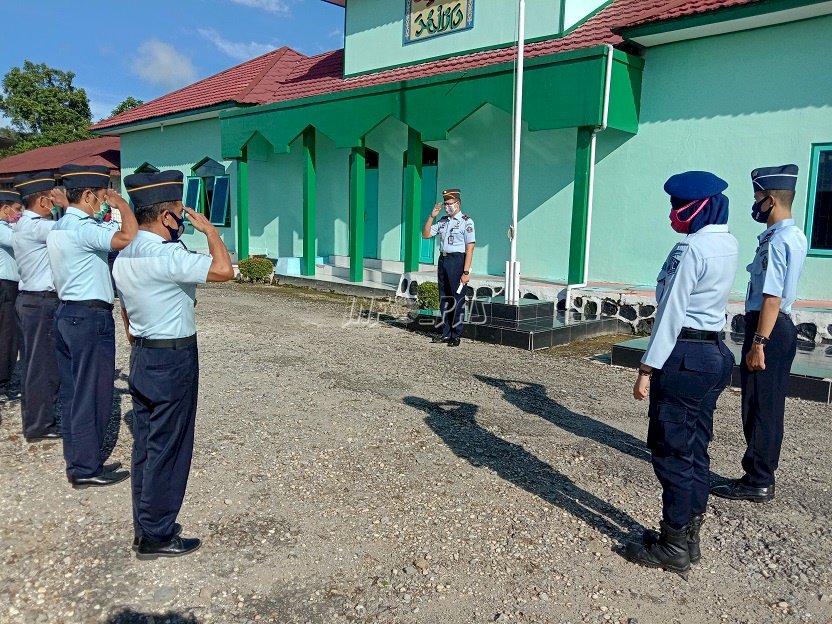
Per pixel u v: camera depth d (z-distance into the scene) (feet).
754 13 26.71
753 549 11.09
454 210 26.66
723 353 10.10
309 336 27.89
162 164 63.16
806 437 16.34
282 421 16.62
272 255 55.62
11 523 11.33
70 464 12.64
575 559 10.58
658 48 31.55
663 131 31.68
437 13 41.96
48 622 8.75
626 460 14.74
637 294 29.63
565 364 23.91
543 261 36.94
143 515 10.03
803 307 25.90
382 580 9.83
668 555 10.27
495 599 9.45
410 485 13.06
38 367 14.96
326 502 12.24
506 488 13.07
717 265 9.81
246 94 52.42
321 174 51.16
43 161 82.43
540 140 36.37
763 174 12.66
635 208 32.96
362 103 40.32
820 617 9.27
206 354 23.79
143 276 9.67
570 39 35.01
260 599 9.32
